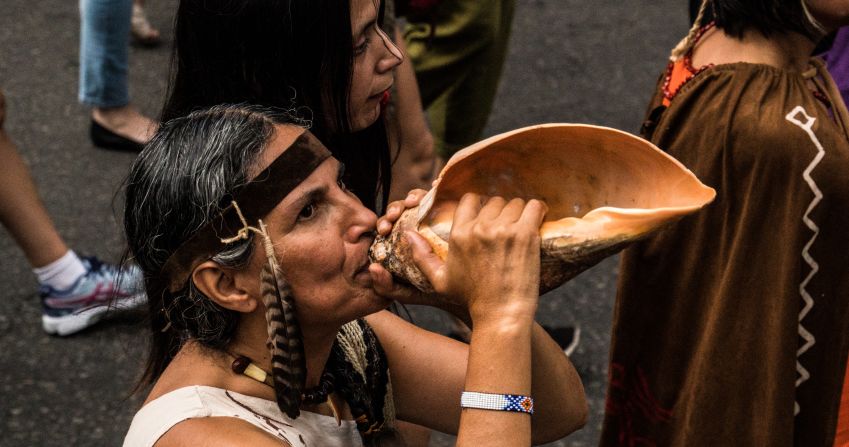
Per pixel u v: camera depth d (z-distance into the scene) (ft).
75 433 15.85
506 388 6.42
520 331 6.43
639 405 11.12
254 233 6.79
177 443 6.84
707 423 10.30
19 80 26.16
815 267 9.61
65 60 27.09
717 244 9.98
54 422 16.03
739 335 9.95
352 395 7.84
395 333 8.57
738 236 9.70
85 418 16.12
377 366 8.15
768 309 9.77
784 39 9.88
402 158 14.60
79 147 23.53
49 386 16.72
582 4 30.48
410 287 7.04
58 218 21.13
